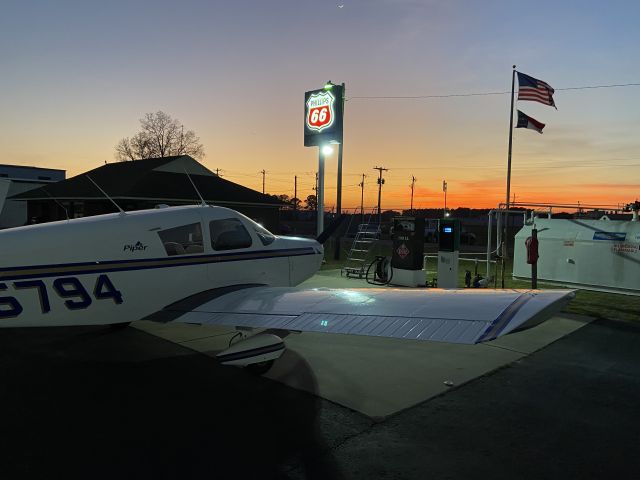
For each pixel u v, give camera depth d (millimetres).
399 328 3281
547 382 4855
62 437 3553
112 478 2992
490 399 4391
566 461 3273
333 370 5168
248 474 3068
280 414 4012
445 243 9961
